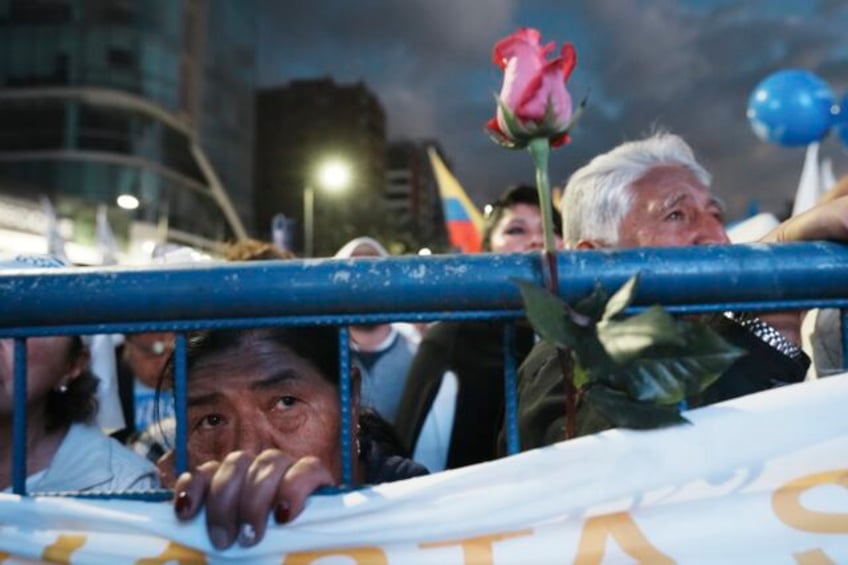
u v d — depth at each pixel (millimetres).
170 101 50156
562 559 948
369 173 99625
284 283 985
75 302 984
